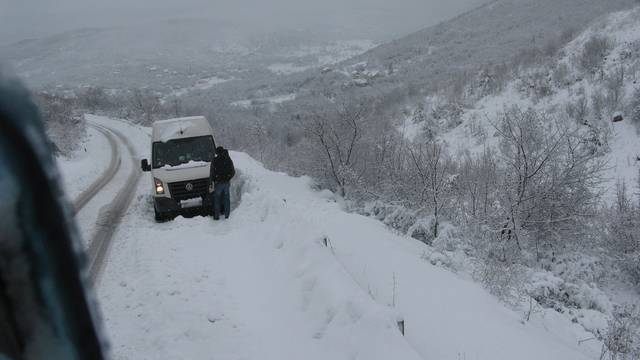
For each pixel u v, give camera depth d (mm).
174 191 12102
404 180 17453
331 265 7234
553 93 36625
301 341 5660
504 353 5973
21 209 610
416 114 47156
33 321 646
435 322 6621
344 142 20000
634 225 15031
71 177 21469
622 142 26828
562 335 8508
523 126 14695
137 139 40000
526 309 9258
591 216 14773
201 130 13555
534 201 14633
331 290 6301
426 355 5602
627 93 29938
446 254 11453
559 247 15031
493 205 14836
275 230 9711
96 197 16531
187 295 7102
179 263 8555
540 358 6027
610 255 15031
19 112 586
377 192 18828
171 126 13477
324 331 5711
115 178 21094
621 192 16469
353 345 5070
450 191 15336
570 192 14812
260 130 48625
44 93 51438
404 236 13547
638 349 8141
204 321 6266
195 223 11539
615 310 11125
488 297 8328
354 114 20281
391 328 5000
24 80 597
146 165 12469
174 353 5648
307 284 6891
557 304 10625
